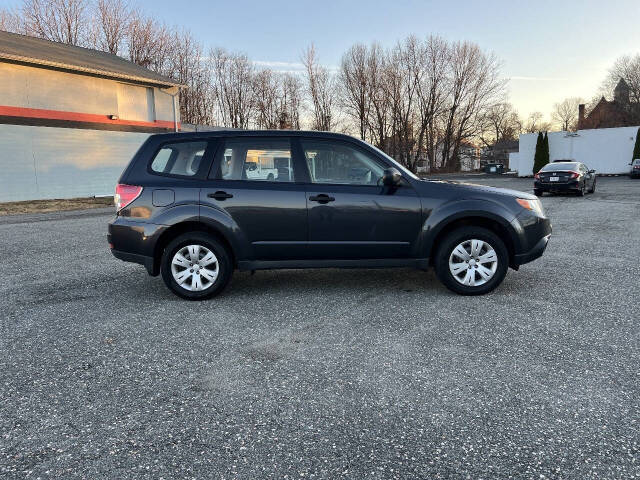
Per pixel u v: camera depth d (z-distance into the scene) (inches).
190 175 177.2
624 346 125.4
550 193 766.5
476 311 158.4
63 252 285.7
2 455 80.5
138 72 936.9
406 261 177.9
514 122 3228.3
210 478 74.4
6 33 890.1
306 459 79.1
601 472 74.7
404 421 90.6
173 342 134.0
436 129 2304.4
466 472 75.4
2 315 160.7
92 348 129.9
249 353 125.3
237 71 2149.4
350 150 178.4
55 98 783.7
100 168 863.7
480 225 181.9
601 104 2331.4
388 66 2135.8
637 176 1183.6
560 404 95.8
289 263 177.5
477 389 102.9
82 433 87.5
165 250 175.5
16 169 734.5
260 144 178.7
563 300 169.8
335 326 145.7
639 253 258.2
